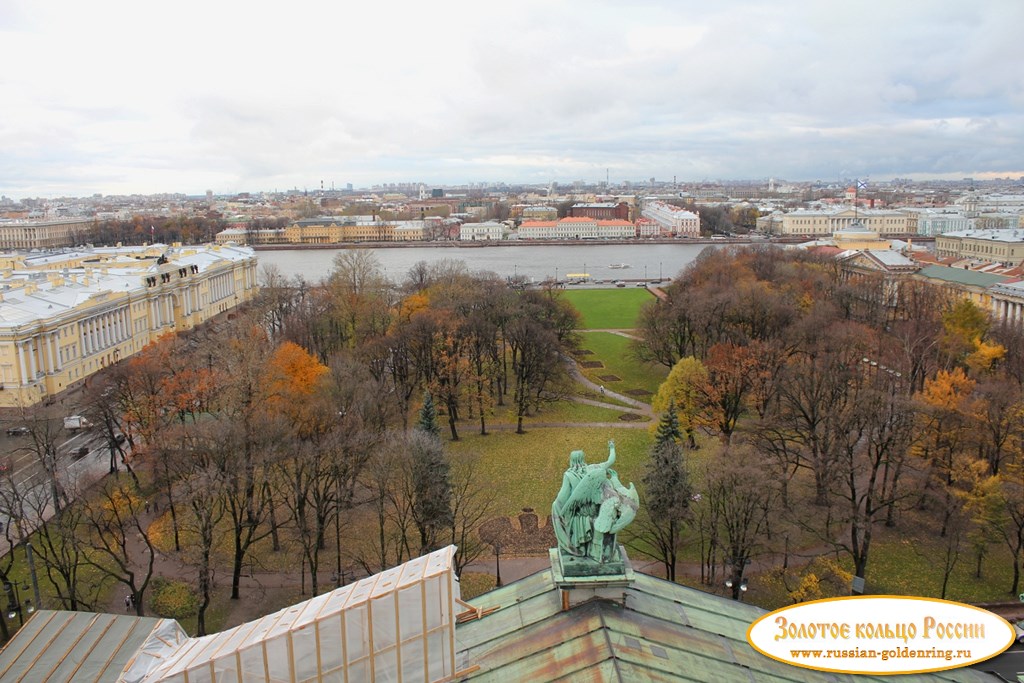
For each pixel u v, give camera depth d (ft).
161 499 365.81
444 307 610.24
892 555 308.40
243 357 401.29
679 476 285.64
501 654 103.65
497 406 533.14
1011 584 288.10
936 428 335.67
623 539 323.57
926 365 459.32
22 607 274.57
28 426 379.76
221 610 276.82
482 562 309.83
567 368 604.49
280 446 299.58
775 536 310.24
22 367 528.22
